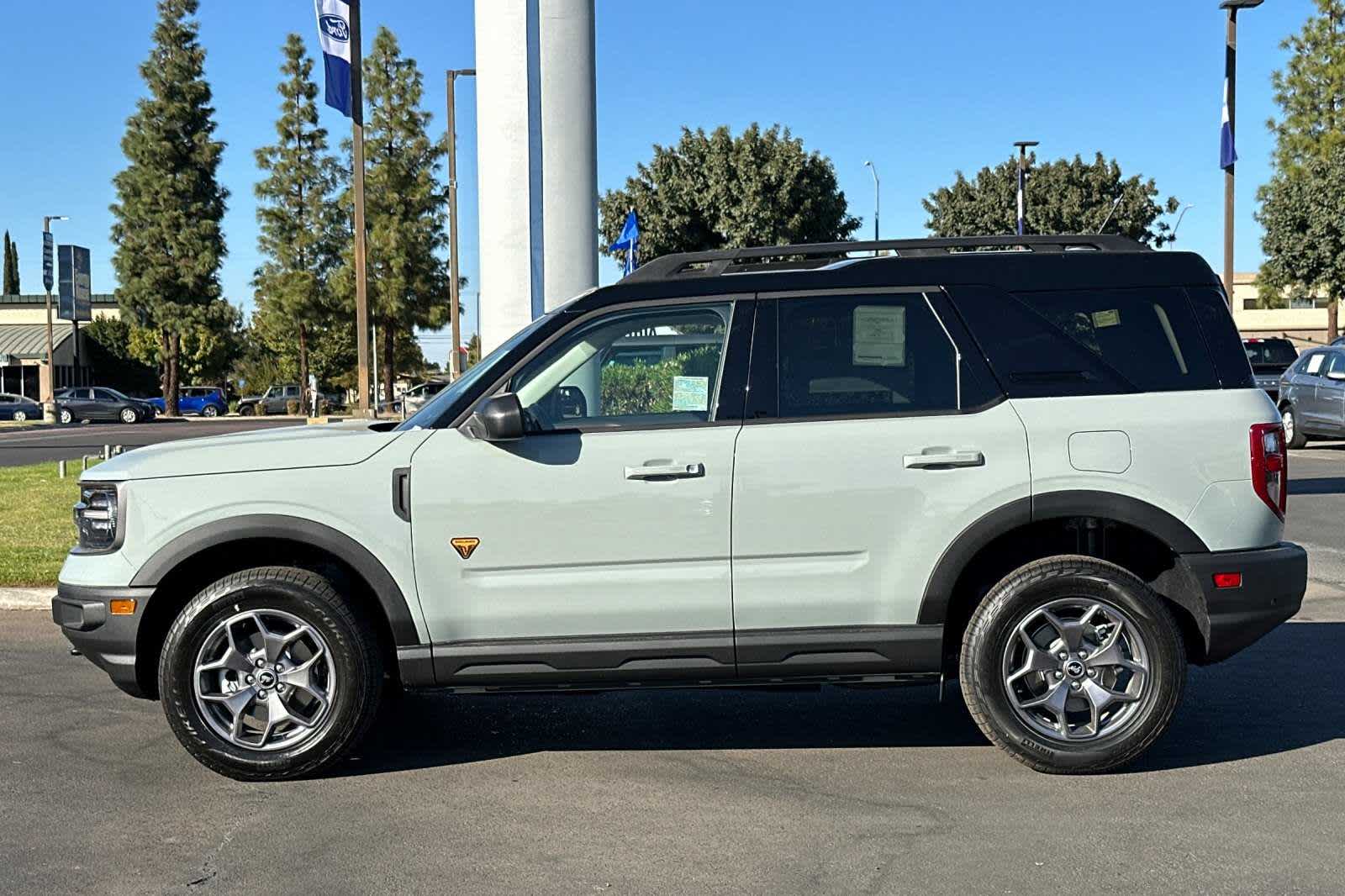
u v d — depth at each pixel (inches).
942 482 187.3
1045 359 191.8
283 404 2488.9
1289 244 1625.2
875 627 189.0
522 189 458.0
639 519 186.9
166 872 156.6
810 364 192.1
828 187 1818.4
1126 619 187.6
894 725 223.3
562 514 186.7
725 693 248.4
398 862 159.5
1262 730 216.4
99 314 3161.9
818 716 230.2
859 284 194.1
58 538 441.4
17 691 251.8
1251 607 188.7
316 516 187.6
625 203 1835.6
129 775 196.7
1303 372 792.9
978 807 178.2
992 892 148.1
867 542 187.6
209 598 187.3
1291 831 167.3
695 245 1835.6
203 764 198.4
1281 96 2027.6
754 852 161.8
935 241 199.8
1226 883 149.9
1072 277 194.5
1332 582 355.9
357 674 189.6
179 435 1451.8
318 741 189.6
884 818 174.1
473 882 153.0
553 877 154.3
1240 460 188.9
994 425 188.2
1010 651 189.2
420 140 2364.7
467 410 191.8
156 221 2353.6
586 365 193.6
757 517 187.2
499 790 188.7
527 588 187.8
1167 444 188.1
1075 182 2218.3
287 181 2343.8
